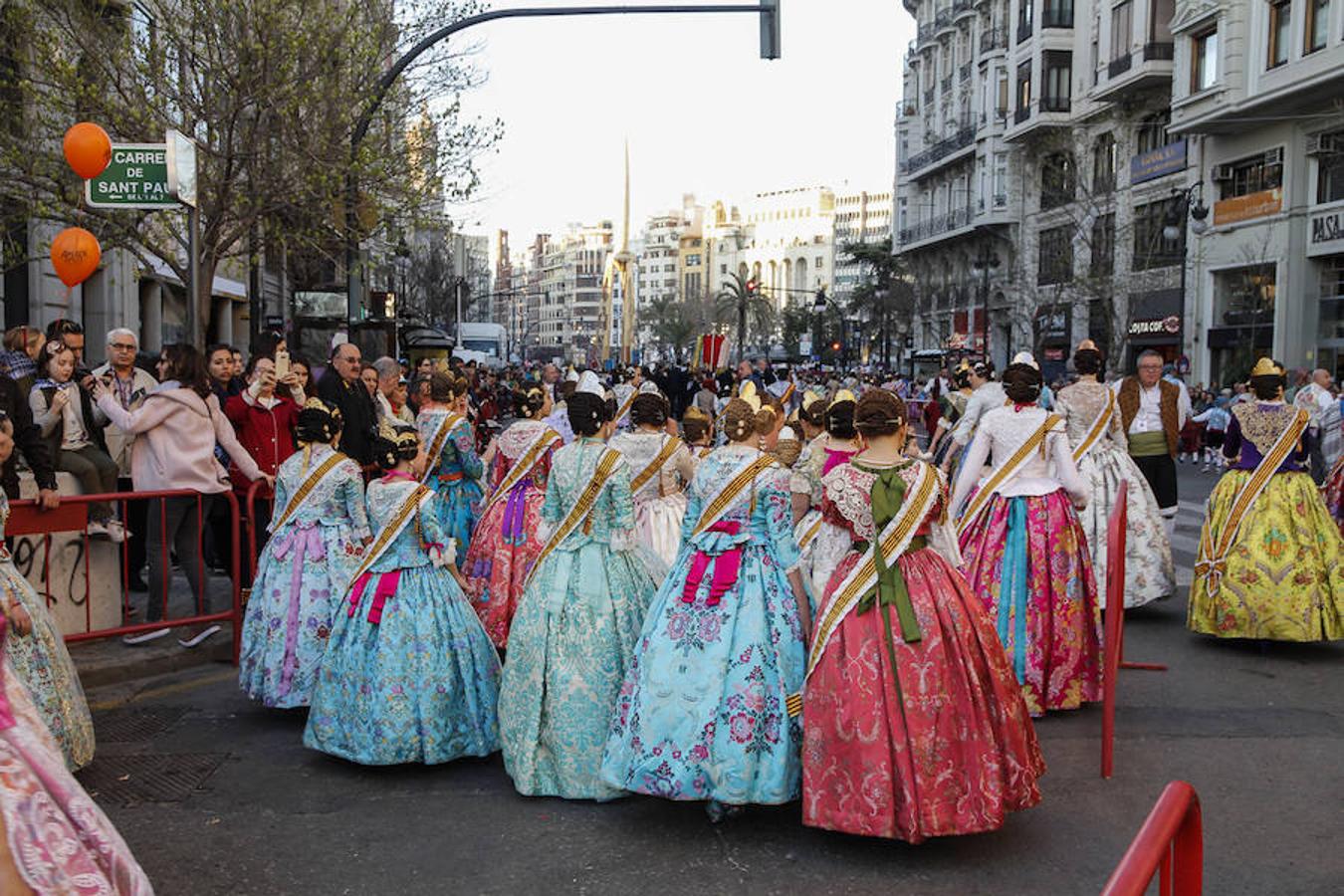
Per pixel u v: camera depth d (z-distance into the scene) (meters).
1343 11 25.89
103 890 1.57
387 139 14.45
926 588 4.47
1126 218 38.44
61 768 1.70
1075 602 6.28
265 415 8.47
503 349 67.25
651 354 157.25
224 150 13.77
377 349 20.88
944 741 4.30
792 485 5.29
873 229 169.50
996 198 49.59
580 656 5.07
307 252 16.20
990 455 7.07
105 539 7.43
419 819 4.84
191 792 5.15
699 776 4.56
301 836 4.66
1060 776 5.32
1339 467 9.77
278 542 6.25
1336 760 5.50
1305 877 4.22
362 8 14.53
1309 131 28.80
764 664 4.64
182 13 13.99
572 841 4.59
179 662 7.25
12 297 16.69
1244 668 7.22
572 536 5.27
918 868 4.33
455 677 5.45
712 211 196.62
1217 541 7.61
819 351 70.94
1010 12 48.72
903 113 64.94
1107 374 35.59
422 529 5.50
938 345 58.94
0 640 1.74
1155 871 1.95
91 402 8.47
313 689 5.79
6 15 13.05
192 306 8.33
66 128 13.29
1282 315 29.78
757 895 4.11
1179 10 31.98
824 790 4.38
